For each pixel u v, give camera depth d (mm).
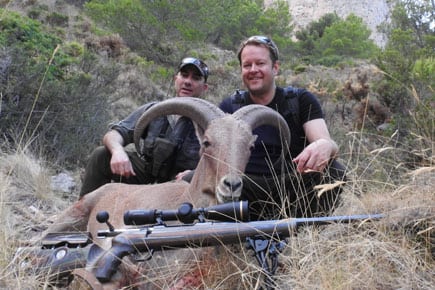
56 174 7039
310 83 14258
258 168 4402
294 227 2941
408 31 14227
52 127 7660
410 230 3041
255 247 2893
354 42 27078
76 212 4527
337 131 8422
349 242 3021
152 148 5012
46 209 5711
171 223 3461
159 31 17859
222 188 3367
